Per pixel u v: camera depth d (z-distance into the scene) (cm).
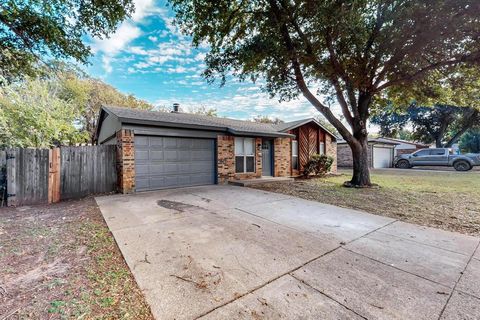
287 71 783
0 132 856
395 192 763
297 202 621
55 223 431
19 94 958
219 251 309
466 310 194
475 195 703
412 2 562
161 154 806
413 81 799
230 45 762
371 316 186
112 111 807
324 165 1299
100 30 659
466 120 2023
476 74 760
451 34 595
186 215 484
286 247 325
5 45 613
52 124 1016
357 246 332
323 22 600
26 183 610
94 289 222
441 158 1712
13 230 391
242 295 214
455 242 349
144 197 668
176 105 1284
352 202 625
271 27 697
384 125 2445
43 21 562
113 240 346
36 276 244
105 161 741
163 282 234
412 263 280
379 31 679
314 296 213
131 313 189
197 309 194
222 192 757
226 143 970
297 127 1312
